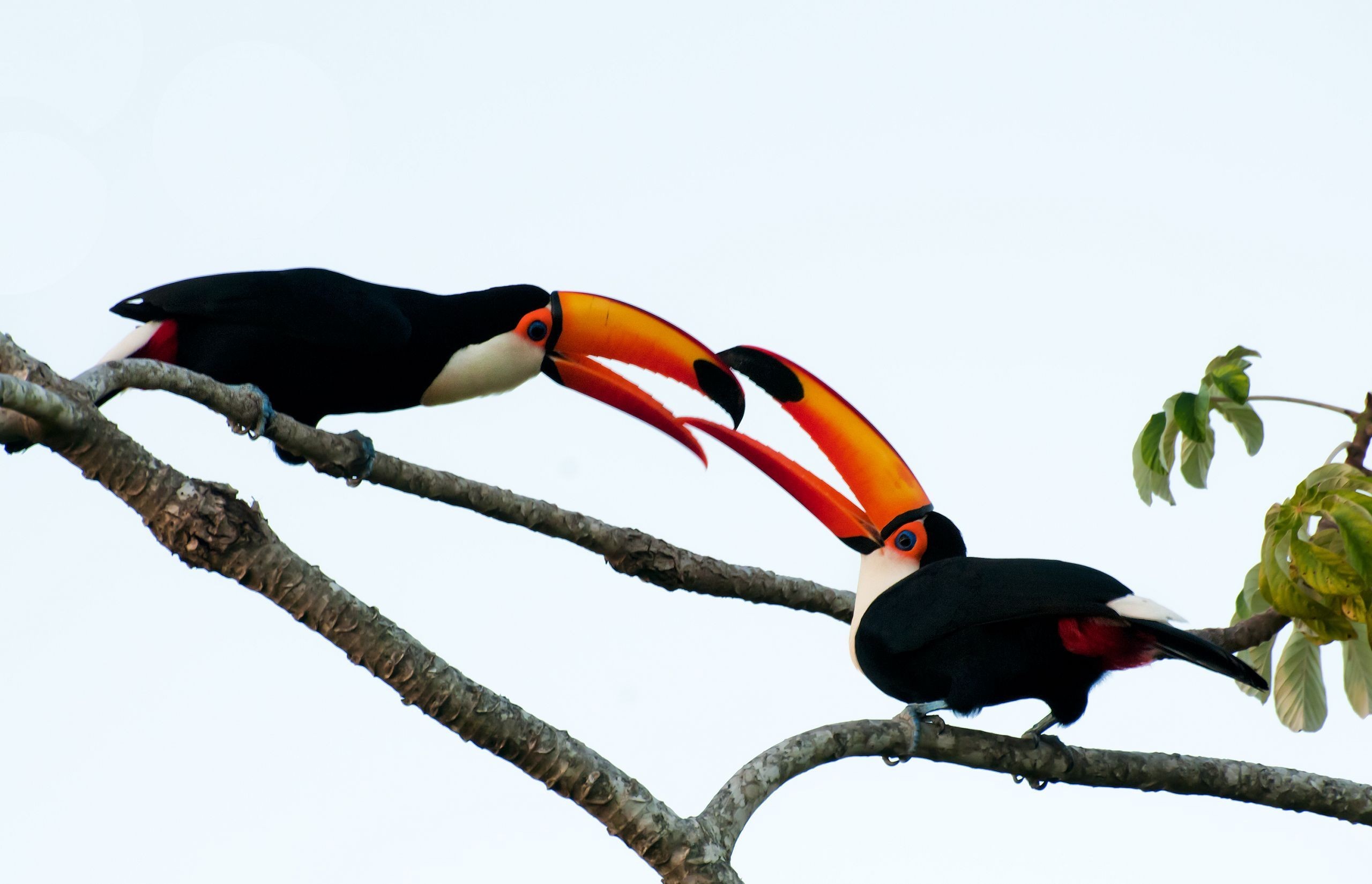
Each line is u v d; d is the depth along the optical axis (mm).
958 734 10516
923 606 11766
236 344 12391
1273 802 10727
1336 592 10016
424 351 12836
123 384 8594
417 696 8109
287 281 12477
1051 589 11281
